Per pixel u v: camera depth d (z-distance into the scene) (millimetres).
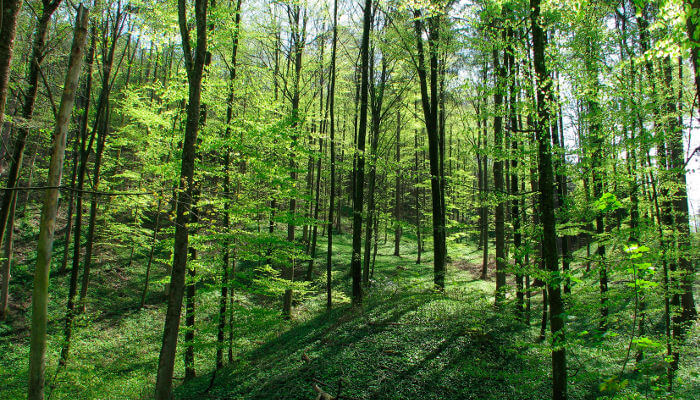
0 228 8609
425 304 11797
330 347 9500
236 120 9883
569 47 7297
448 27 10953
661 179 7387
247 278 9758
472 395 7262
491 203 9844
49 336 11352
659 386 5598
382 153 21062
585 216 8430
